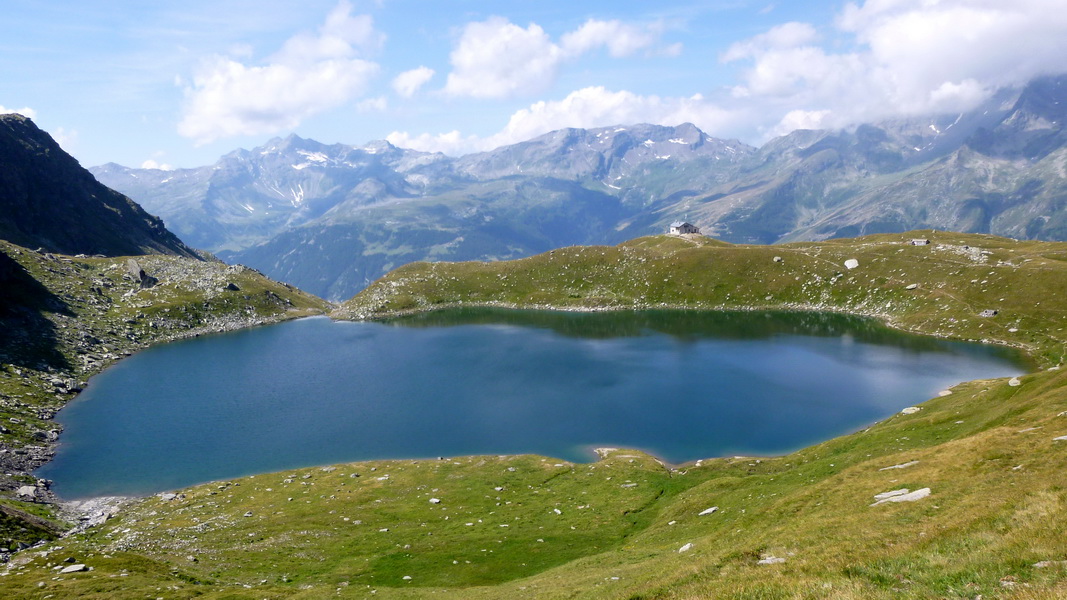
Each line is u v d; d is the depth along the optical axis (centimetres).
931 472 3884
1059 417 4288
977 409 7312
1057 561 1797
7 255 19950
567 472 8581
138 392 14100
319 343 19950
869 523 3072
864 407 11412
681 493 7119
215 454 10362
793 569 2492
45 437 10956
